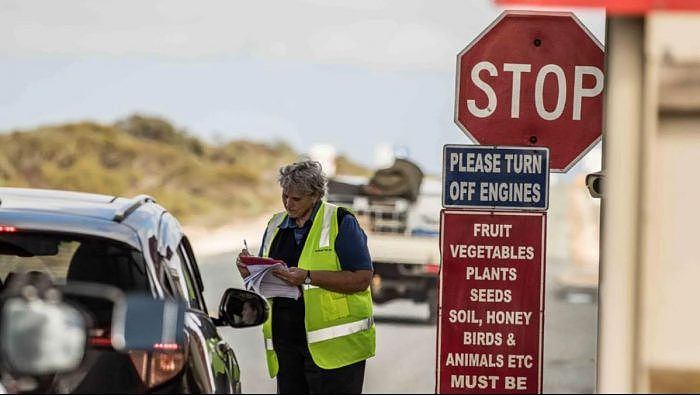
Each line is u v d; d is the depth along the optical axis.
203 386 12.78
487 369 17.27
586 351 41.19
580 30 17.55
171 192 110.94
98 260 13.34
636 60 13.72
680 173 13.76
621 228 13.85
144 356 12.44
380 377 35.50
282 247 17.67
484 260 17.27
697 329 13.86
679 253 13.81
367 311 17.55
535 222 17.31
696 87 13.66
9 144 112.12
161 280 13.41
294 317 17.41
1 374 11.84
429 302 44.78
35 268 13.77
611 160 13.80
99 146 114.12
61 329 10.45
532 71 17.56
